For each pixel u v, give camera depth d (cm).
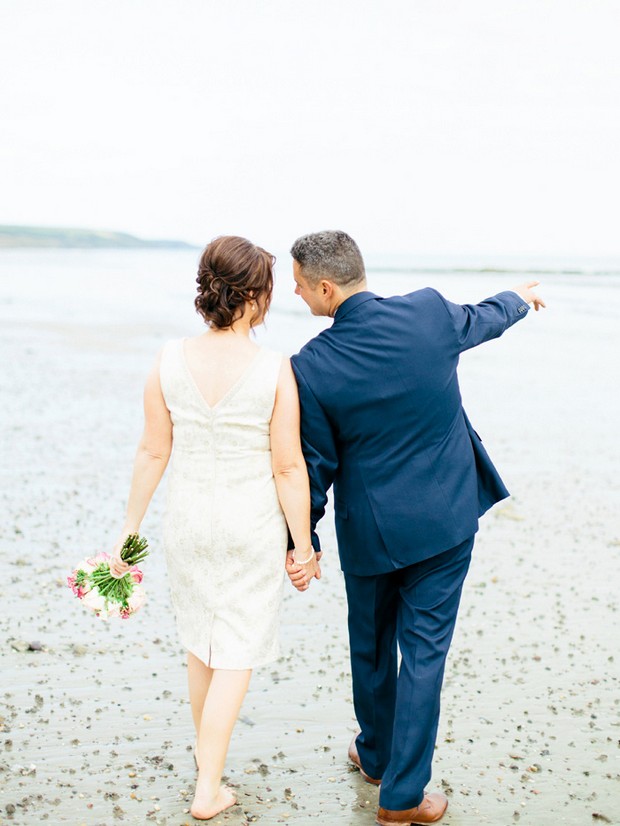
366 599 299
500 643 454
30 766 319
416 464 283
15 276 5797
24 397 1198
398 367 277
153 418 295
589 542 636
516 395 1303
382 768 315
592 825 293
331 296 287
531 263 8331
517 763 334
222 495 287
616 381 1446
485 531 666
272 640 298
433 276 5662
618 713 375
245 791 312
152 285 4853
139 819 289
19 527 634
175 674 404
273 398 282
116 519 664
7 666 405
